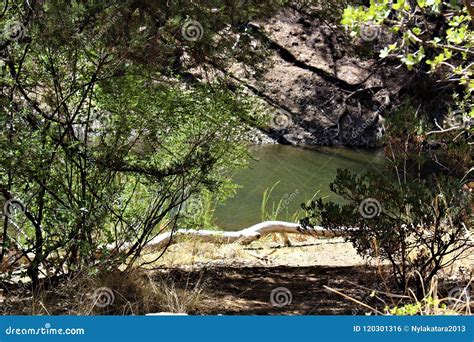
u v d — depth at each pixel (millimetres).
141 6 7395
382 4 5301
